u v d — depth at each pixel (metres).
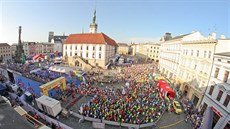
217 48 24.47
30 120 13.17
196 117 22.64
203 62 27.48
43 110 20.95
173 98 30.39
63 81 29.75
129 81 40.59
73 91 30.30
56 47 121.50
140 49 128.00
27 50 106.50
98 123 18.95
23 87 31.27
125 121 20.42
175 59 42.28
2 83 30.77
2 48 85.62
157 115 22.89
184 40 38.19
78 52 64.94
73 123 19.75
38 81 32.41
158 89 34.59
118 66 68.81
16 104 21.58
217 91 22.36
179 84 37.47
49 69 42.16
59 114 21.27
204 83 26.38
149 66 73.31
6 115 7.81
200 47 29.05
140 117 22.14
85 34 68.75
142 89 34.00
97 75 46.94
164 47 55.91
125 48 157.38
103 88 34.78
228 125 18.66
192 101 29.41
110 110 22.41
